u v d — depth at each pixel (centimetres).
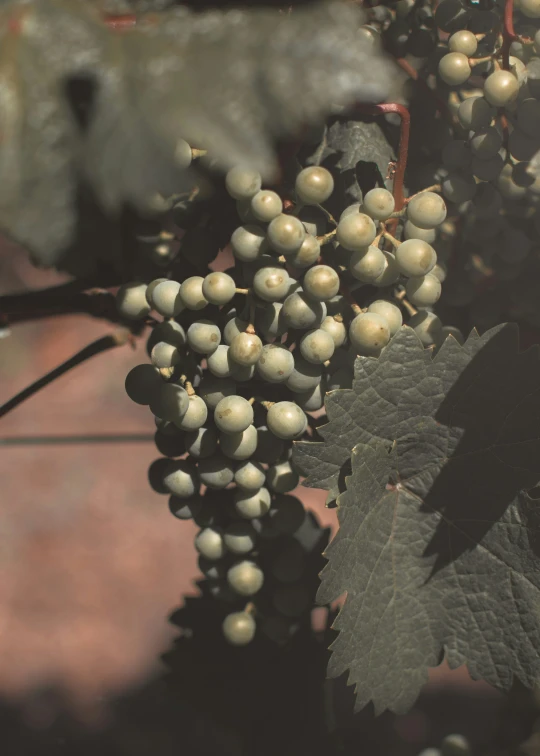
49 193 52
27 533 281
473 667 63
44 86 52
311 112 52
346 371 63
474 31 65
